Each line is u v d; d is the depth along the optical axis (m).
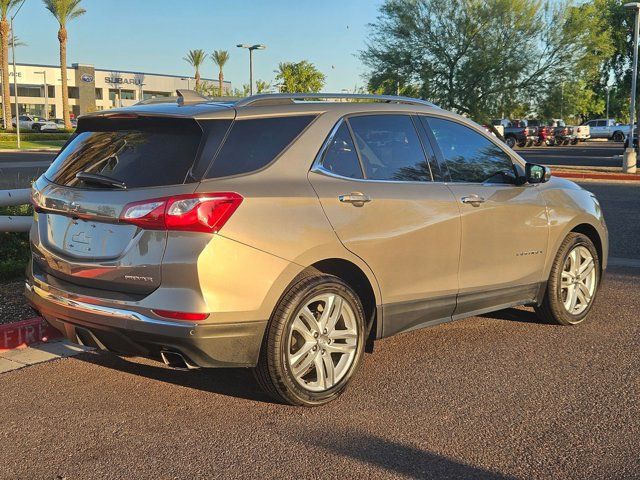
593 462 3.46
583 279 5.94
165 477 3.30
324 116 4.31
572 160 30.56
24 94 89.81
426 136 4.87
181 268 3.58
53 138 50.50
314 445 3.64
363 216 4.22
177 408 4.12
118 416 4.00
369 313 4.43
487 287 5.08
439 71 31.88
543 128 46.78
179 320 3.58
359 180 4.32
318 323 4.06
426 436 3.75
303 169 4.08
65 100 56.03
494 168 5.31
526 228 5.33
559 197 5.71
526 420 3.96
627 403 4.20
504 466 3.42
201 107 4.00
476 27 31.14
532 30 31.14
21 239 7.54
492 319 6.08
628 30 63.94
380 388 4.44
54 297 4.06
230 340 3.71
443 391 4.39
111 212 3.74
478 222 4.93
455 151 5.05
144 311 3.64
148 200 3.64
